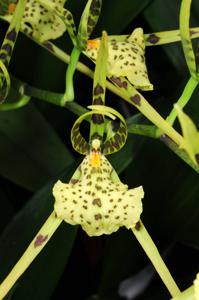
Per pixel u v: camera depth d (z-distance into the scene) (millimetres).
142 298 422
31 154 405
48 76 416
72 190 321
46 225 320
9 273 325
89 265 449
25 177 403
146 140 386
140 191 322
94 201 318
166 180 386
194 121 373
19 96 389
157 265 319
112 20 396
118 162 365
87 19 329
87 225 318
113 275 413
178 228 391
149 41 356
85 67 365
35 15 365
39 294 354
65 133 437
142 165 389
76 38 338
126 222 319
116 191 321
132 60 344
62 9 329
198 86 379
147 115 325
